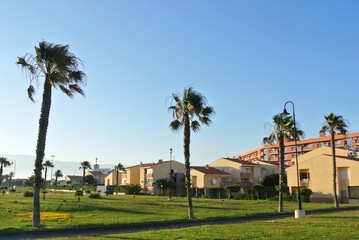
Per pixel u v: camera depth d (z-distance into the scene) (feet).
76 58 80.64
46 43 78.02
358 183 204.03
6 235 63.98
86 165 459.73
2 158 433.48
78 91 82.69
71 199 187.93
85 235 62.85
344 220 78.95
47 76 77.77
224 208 139.23
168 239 51.62
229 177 318.45
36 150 74.64
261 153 485.56
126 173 401.70
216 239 51.29
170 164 329.31
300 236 52.70
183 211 119.44
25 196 216.13
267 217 103.81
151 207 136.77
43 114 76.18
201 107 97.19
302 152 432.66
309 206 156.87
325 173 217.97
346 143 396.98
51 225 74.38
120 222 80.23
